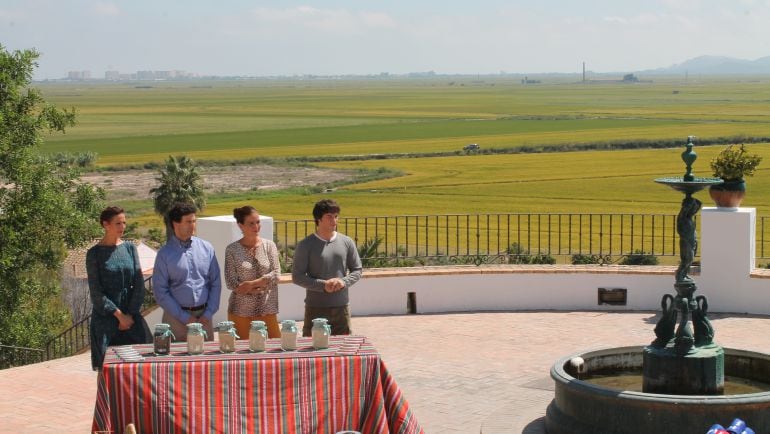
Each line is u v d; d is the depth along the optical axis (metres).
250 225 9.41
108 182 75.81
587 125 126.88
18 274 27.89
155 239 44.12
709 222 13.48
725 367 9.66
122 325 8.91
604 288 13.78
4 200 28.09
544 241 36.28
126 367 7.25
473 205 57.03
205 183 73.81
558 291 13.88
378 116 161.12
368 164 85.62
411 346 12.03
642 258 16.81
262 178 76.94
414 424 7.68
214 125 143.50
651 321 13.07
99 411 7.18
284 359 7.45
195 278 9.02
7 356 26.22
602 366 9.75
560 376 8.63
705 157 80.12
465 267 14.27
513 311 13.82
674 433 7.86
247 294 9.36
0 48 28.41
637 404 7.94
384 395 7.64
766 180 63.41
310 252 9.64
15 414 9.38
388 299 13.81
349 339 8.16
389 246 32.97
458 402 9.77
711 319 13.12
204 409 7.27
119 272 8.97
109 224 8.98
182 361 7.36
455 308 13.91
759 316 13.24
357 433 7.16
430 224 43.62
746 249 13.33
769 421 7.88
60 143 113.00
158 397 7.23
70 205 28.72
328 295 9.68
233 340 7.67
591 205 55.38
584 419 8.30
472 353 11.67
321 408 7.43
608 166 77.44
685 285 8.81
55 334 28.17
